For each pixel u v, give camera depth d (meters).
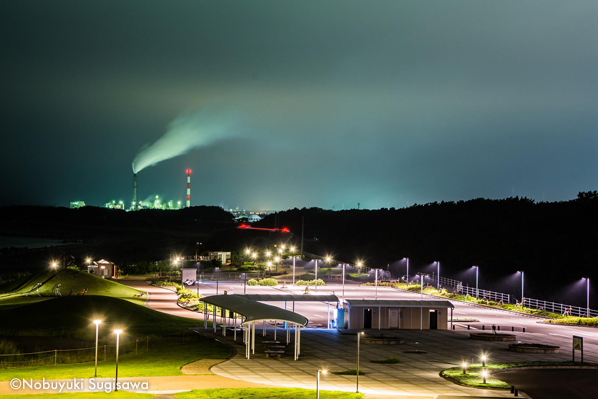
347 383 40.47
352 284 123.56
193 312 78.31
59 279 93.38
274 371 43.66
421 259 158.62
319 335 61.47
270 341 56.03
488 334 61.28
